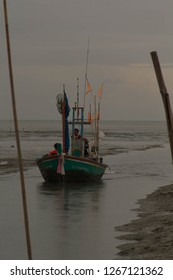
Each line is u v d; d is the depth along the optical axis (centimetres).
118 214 1983
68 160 2931
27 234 866
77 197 2450
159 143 8819
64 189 2741
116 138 10794
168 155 5731
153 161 4866
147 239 1516
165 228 1630
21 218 1914
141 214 1978
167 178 3372
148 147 7394
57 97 2952
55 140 9244
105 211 2055
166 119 630
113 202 2297
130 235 1600
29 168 3897
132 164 4494
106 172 3691
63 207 2155
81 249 1448
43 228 1731
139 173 3688
